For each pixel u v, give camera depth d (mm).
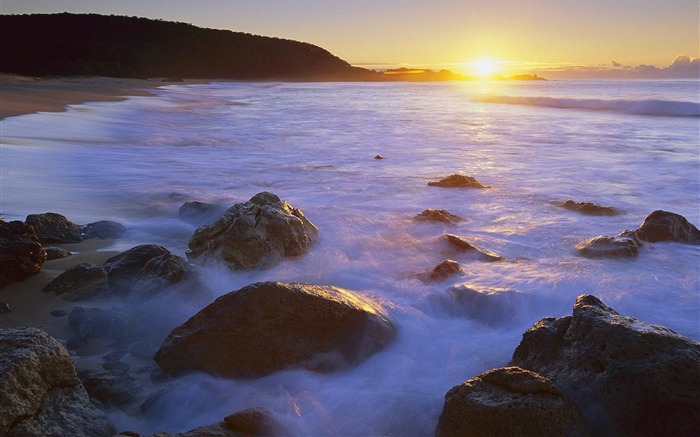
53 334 5414
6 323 5574
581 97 45406
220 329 4867
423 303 5930
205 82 108438
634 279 6637
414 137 21438
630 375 4086
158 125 24812
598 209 9781
